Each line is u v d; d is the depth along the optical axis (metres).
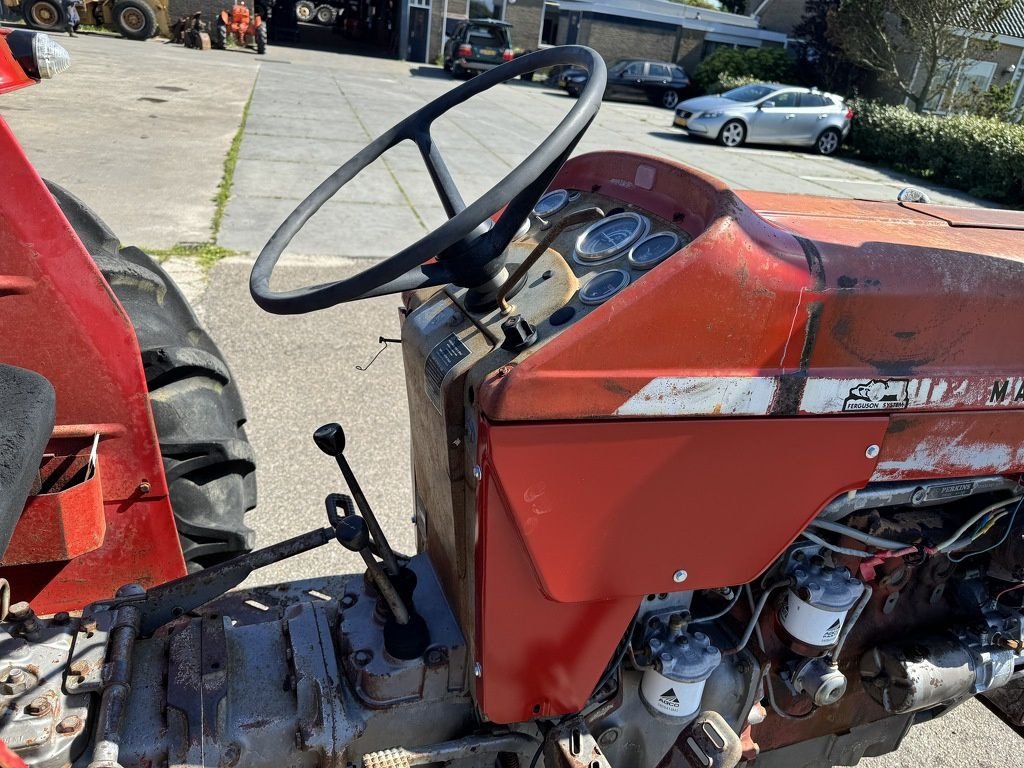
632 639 1.44
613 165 1.52
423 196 7.70
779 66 20.70
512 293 1.33
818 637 1.49
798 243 1.26
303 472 3.17
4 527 1.04
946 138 13.19
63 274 1.42
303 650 1.41
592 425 1.12
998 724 2.36
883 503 1.45
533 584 1.23
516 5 24.11
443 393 1.22
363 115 12.11
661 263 1.12
